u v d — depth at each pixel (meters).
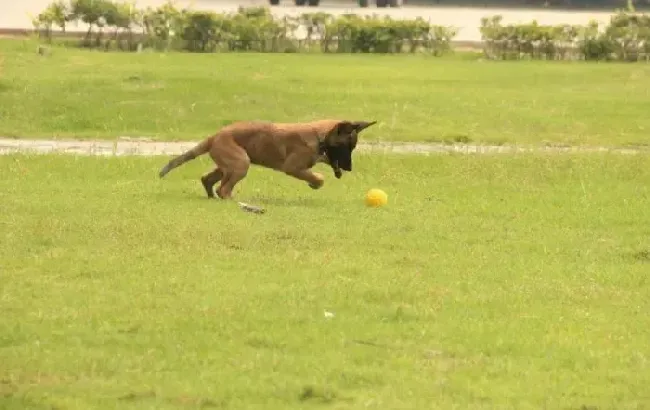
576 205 17.59
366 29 40.59
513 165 20.83
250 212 16.11
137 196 17.20
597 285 12.65
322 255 13.64
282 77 31.50
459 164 20.86
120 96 27.69
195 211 16.03
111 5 39.47
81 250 13.57
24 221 15.04
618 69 35.91
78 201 16.61
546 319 11.30
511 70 35.47
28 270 12.65
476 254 14.03
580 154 22.30
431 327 10.91
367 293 11.98
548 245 14.67
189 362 9.78
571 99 29.75
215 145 17.14
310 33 41.28
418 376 9.59
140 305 11.35
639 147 24.31
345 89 29.95
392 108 27.69
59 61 32.72
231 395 9.04
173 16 39.56
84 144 23.70
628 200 18.05
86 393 9.05
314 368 9.69
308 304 11.55
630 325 11.15
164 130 25.53
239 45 40.12
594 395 9.23
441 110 27.59
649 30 40.12
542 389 9.34
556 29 40.66
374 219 15.95
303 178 17.28
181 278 12.40
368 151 22.27
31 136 24.47
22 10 50.28
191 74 30.95
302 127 17.19
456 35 45.72
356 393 9.18
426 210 16.83
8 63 31.36
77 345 10.17
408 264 13.42
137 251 13.54
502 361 10.01
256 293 11.88
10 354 9.90
